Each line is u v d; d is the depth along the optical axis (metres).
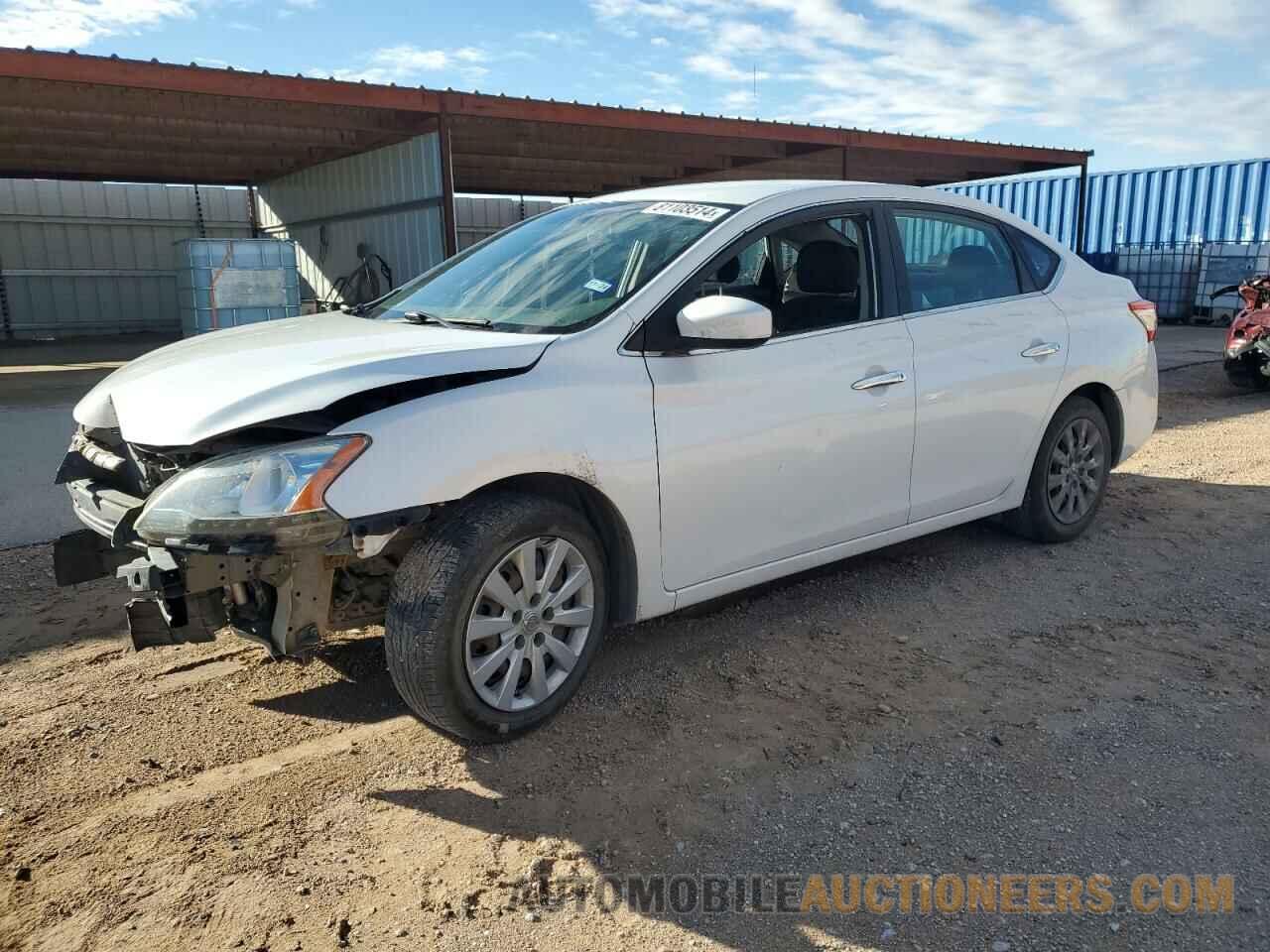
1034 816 2.63
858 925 2.23
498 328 3.29
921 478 4.04
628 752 2.98
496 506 2.88
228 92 10.73
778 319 3.57
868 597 4.22
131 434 2.89
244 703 3.31
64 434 8.25
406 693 2.85
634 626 3.93
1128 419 4.99
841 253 3.79
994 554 4.76
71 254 22.67
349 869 2.44
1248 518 5.36
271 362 3.01
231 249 13.96
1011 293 4.50
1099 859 2.46
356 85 11.53
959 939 2.18
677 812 2.67
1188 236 21.94
